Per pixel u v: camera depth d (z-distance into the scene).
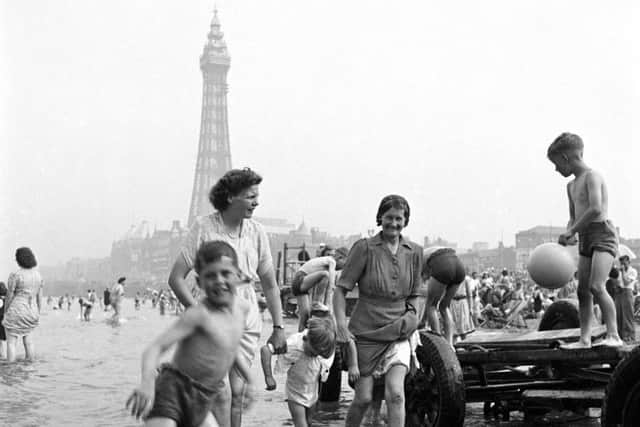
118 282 34.00
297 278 7.72
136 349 17.27
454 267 7.26
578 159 6.62
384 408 8.80
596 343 6.64
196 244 5.38
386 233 5.84
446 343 6.53
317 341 6.20
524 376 7.71
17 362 13.78
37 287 13.96
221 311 4.03
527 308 25.73
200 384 3.91
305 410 6.36
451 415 6.25
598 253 6.39
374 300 5.81
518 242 126.75
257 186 5.46
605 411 5.70
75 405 8.84
